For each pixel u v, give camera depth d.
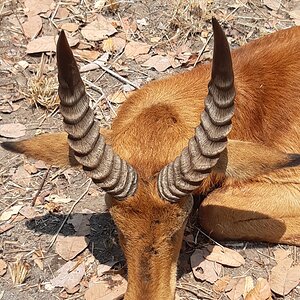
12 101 2.04
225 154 1.40
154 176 1.37
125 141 1.42
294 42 1.73
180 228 1.40
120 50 2.20
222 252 1.67
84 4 2.32
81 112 1.29
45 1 2.32
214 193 1.68
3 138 1.95
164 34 2.25
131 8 2.32
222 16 2.31
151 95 1.53
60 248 1.69
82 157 1.33
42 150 1.44
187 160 1.32
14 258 1.68
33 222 1.75
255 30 2.29
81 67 2.14
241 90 1.62
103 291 1.60
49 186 1.83
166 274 1.38
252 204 1.67
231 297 1.60
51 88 2.03
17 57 2.17
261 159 1.39
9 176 1.85
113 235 1.71
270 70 1.67
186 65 2.17
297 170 1.67
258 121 1.64
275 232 1.68
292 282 1.62
